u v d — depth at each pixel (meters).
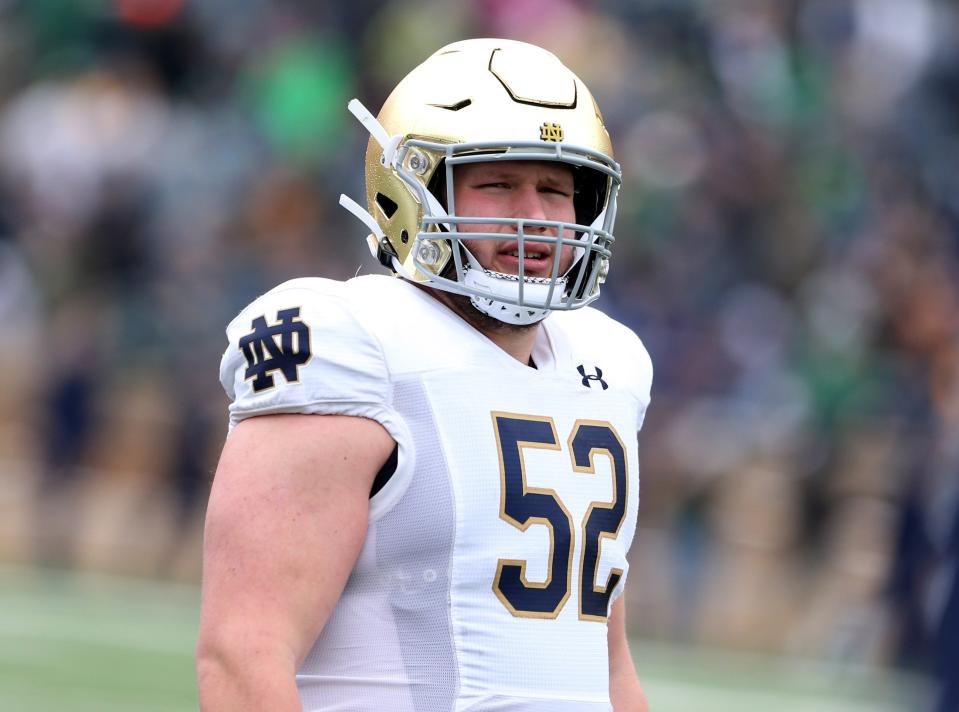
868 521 32.75
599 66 45.38
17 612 29.42
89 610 30.42
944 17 49.25
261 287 39.31
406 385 7.08
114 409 37.25
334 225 41.97
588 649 7.17
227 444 7.08
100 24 46.50
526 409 7.30
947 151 46.78
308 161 42.47
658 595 33.66
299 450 6.84
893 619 27.31
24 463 38.59
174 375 37.44
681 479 34.47
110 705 21.20
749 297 40.94
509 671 6.92
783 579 33.16
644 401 8.07
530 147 7.37
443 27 45.66
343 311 7.14
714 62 46.38
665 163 42.94
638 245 40.62
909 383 34.56
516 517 7.05
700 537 33.75
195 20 46.56
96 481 37.12
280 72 44.53
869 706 25.75
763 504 33.88
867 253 39.88
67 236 40.62
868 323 36.53
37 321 40.28
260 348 7.07
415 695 6.91
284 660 6.59
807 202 43.44
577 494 7.25
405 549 6.97
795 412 34.62
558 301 7.52
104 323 38.22
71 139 41.78
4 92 46.53
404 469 6.96
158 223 40.84
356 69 45.94
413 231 7.54
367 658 6.97
